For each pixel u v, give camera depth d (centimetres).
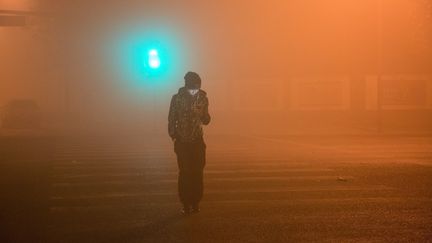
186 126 1255
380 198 1436
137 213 1288
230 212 1282
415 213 1256
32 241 1053
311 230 1109
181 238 1058
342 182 1706
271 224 1161
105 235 1088
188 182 1270
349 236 1061
